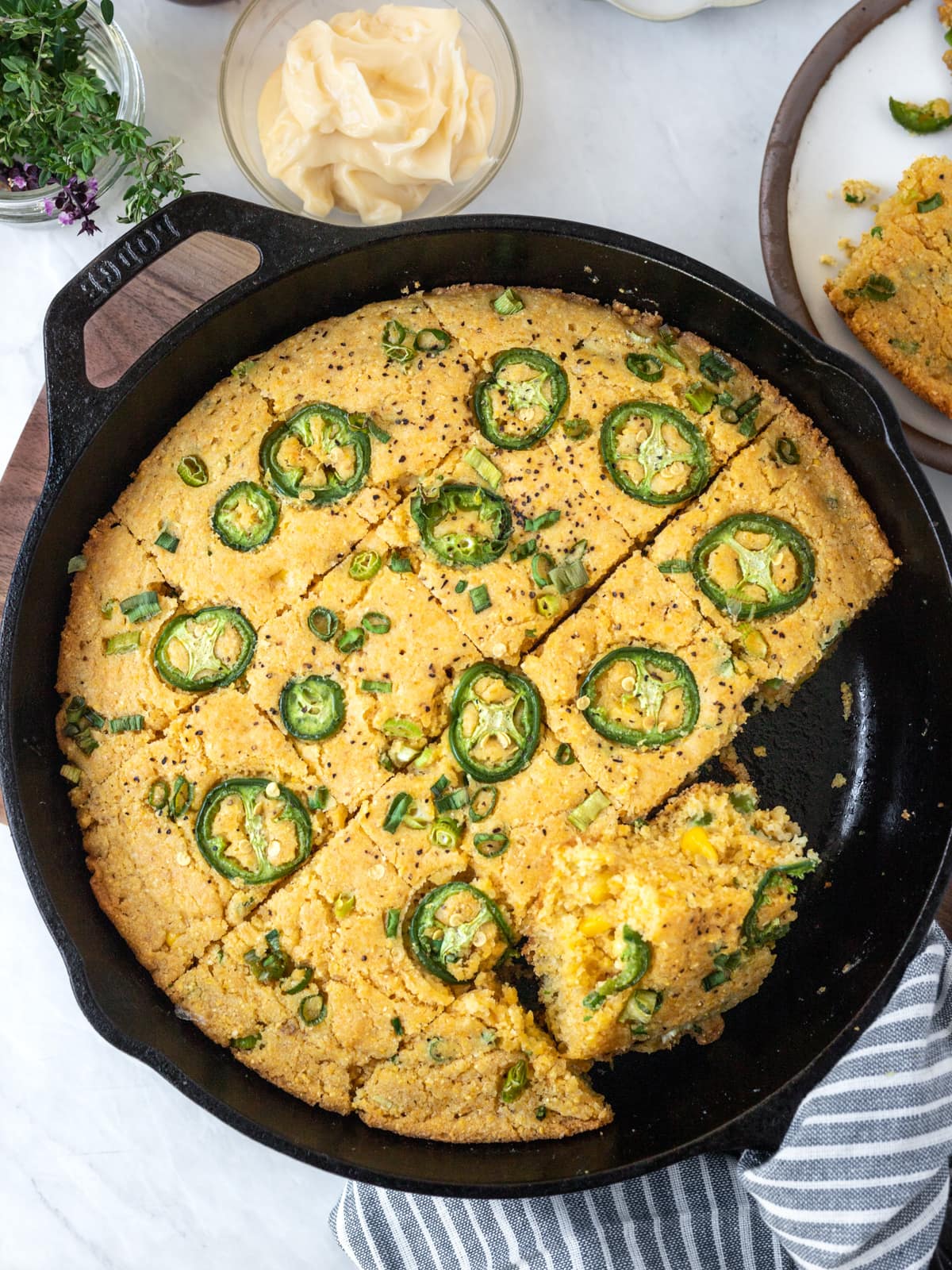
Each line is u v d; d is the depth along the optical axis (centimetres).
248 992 37
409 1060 37
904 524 39
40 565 37
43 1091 44
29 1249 43
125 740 38
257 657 38
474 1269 40
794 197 42
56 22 39
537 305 40
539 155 45
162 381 38
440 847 37
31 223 43
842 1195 36
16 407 44
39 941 44
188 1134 43
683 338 41
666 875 36
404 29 42
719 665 38
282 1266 43
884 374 43
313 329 40
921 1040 36
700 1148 34
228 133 43
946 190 41
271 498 39
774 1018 40
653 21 43
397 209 43
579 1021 36
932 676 39
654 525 38
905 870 40
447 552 38
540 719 37
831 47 41
